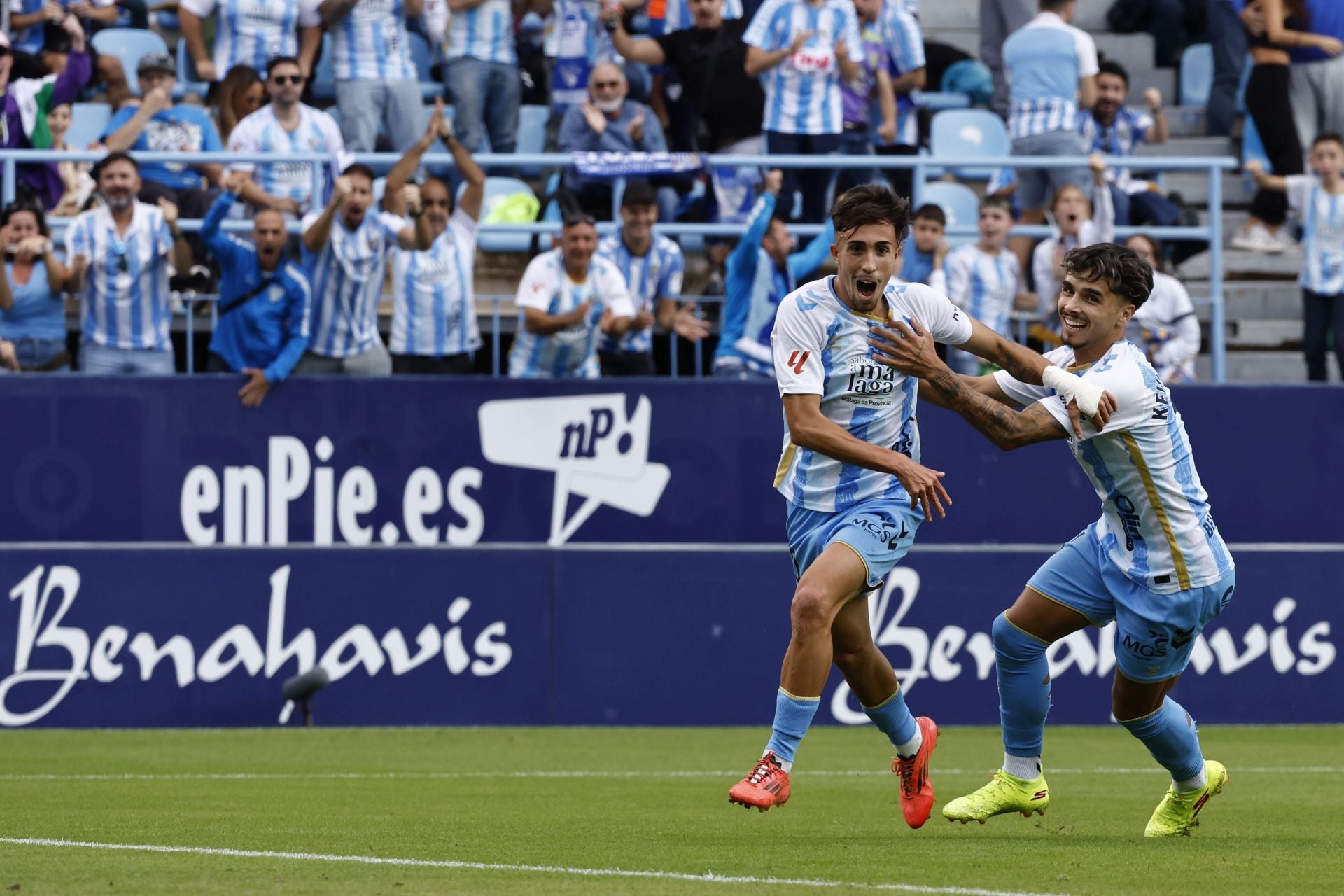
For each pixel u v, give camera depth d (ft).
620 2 143.74
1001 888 46.21
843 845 58.08
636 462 121.70
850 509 61.00
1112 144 151.33
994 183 153.79
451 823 65.72
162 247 120.78
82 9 149.59
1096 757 103.09
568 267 121.29
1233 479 125.08
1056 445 124.47
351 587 119.34
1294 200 143.13
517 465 120.67
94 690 117.19
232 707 118.21
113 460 117.91
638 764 96.27
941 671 122.31
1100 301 59.00
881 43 145.89
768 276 124.06
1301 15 154.20
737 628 121.90
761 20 138.31
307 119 132.77
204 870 50.21
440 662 119.85
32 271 121.39
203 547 118.42
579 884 46.57
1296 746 109.91
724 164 130.31
